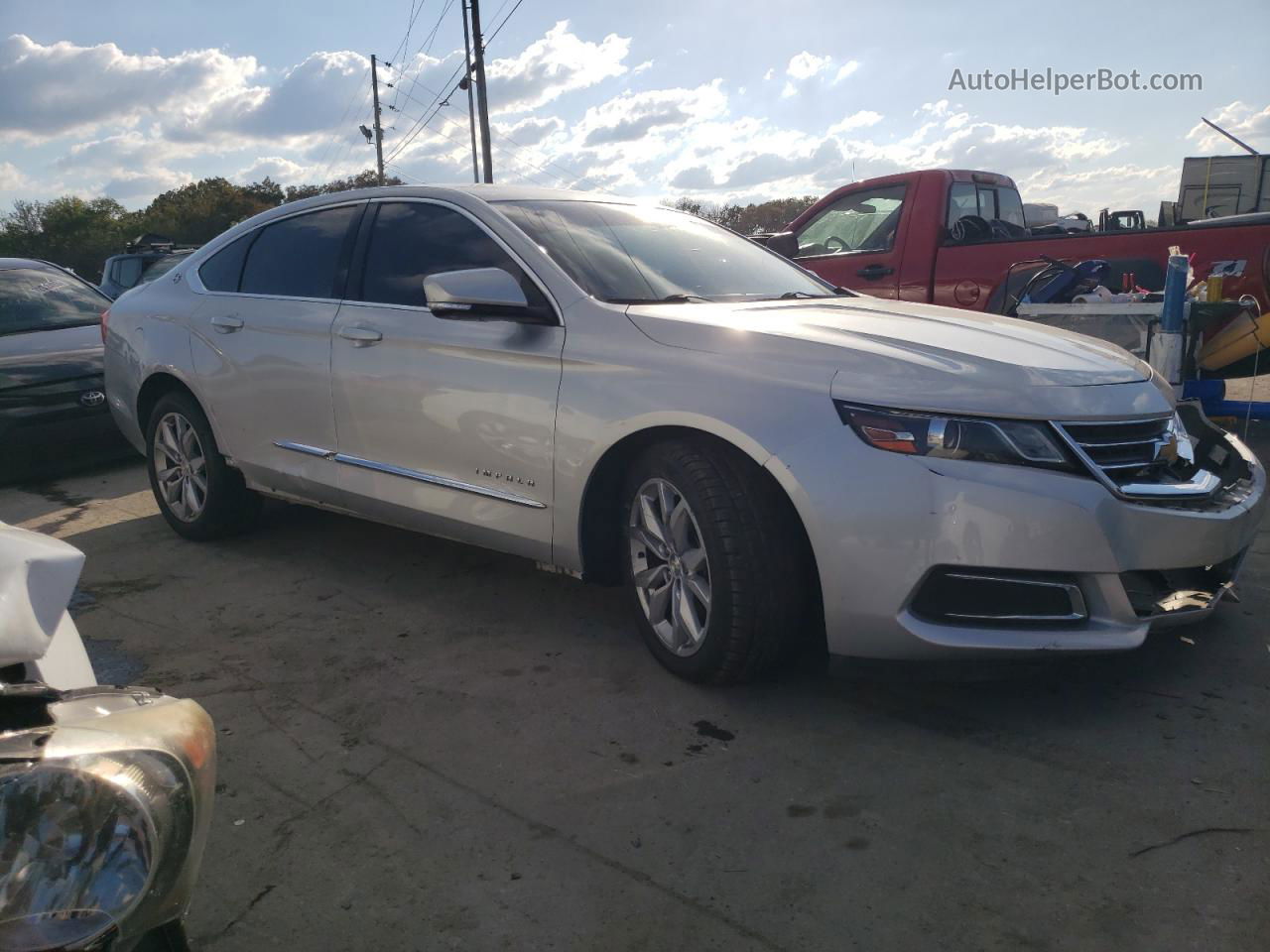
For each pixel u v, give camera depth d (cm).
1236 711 295
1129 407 292
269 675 343
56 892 111
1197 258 666
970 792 258
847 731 292
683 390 305
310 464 429
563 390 334
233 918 220
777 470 285
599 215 407
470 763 282
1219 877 222
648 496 326
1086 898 216
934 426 274
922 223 768
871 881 225
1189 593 301
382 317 395
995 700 308
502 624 383
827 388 287
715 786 265
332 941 211
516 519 354
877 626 279
